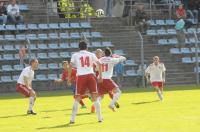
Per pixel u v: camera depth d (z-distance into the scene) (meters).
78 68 38.00
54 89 75.19
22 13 85.88
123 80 76.56
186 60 81.25
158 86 54.38
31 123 39.06
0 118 42.84
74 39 82.12
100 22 86.75
